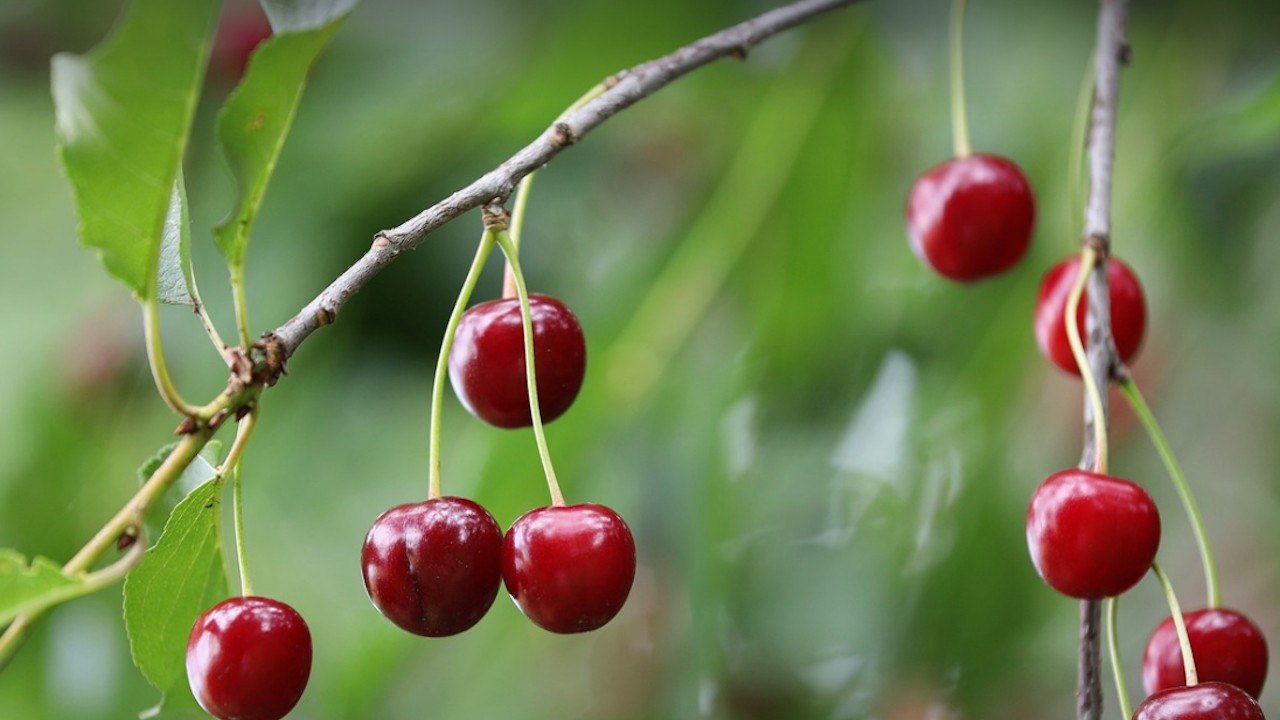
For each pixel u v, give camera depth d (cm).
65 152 77
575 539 79
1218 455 116
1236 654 82
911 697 110
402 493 107
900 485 113
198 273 101
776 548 114
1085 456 83
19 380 114
